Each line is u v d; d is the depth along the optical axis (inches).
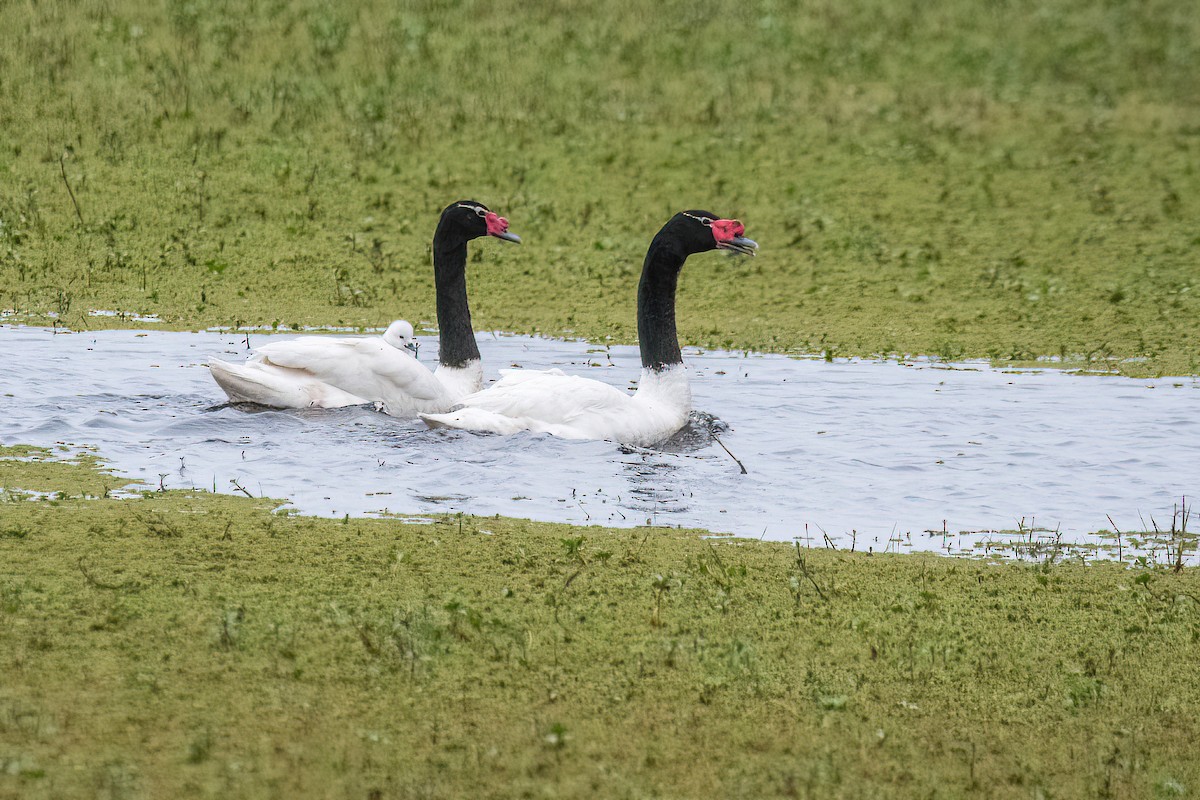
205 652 348.8
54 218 931.3
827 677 363.6
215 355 695.7
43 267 853.8
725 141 1178.6
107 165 1019.3
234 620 366.3
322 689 335.6
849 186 1105.4
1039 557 458.0
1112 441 590.6
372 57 1307.8
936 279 927.0
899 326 826.2
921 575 435.8
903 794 312.5
